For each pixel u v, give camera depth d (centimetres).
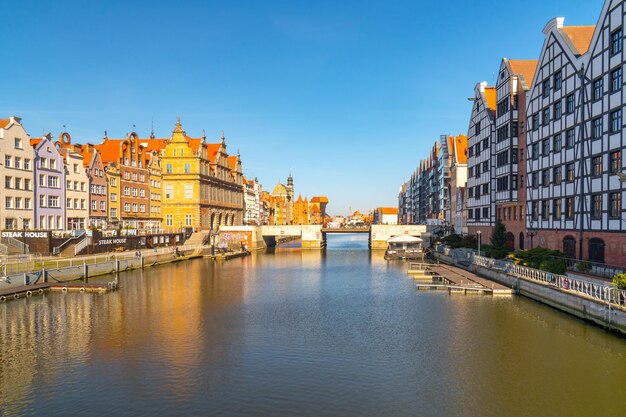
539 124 4691
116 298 3928
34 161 6016
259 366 2173
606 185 3462
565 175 4128
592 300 2752
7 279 3950
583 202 3800
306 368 2144
